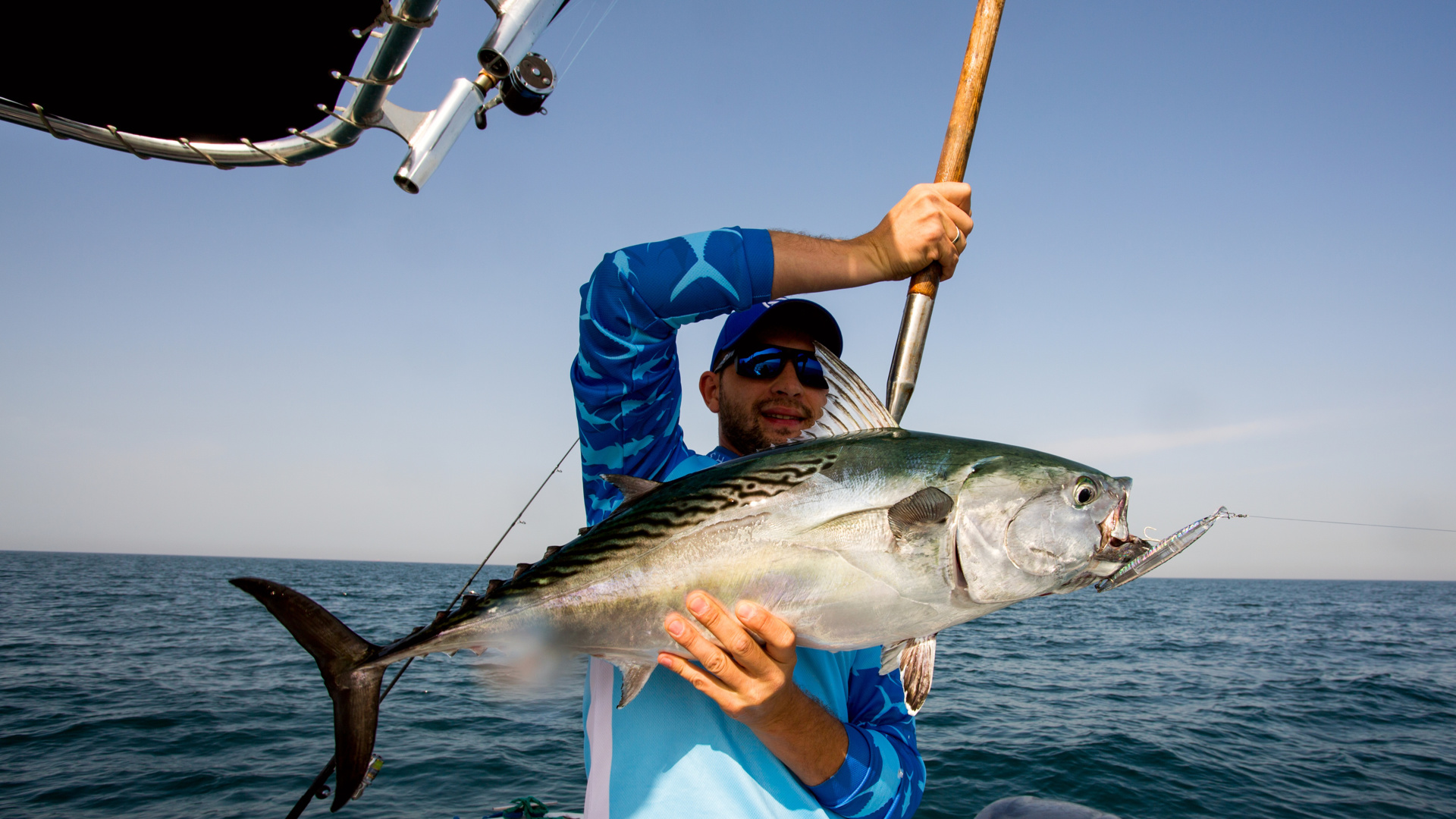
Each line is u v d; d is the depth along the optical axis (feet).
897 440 6.41
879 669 7.27
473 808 25.03
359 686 6.28
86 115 5.43
